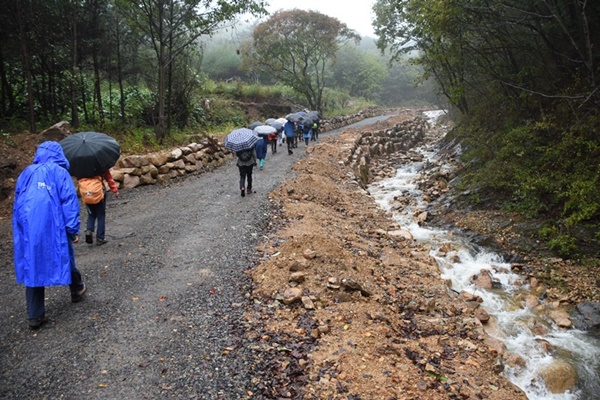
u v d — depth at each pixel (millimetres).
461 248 8250
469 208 10281
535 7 10430
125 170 10648
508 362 4555
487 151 12227
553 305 6125
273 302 4891
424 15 10977
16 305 4719
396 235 8625
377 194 13180
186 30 15594
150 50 19500
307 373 3625
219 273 5629
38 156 4168
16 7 11445
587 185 7688
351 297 5156
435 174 13984
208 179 12055
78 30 13727
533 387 4305
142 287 5160
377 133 22859
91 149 6211
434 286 6273
